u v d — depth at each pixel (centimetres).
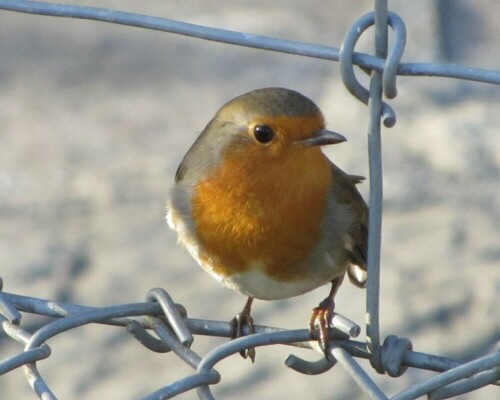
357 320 1128
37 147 1512
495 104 1526
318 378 1088
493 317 1146
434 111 1503
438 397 483
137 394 1110
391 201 1342
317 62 1647
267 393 1084
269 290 674
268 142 636
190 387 496
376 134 498
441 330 1135
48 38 1725
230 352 508
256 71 1645
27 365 509
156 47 1703
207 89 1617
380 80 498
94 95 1616
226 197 646
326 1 1789
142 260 1284
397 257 1241
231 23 1727
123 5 1781
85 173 1457
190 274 1252
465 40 1658
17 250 1309
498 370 484
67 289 1248
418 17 1672
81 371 1143
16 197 1411
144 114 1570
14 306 542
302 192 641
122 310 538
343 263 676
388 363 504
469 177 1381
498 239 1262
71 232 1342
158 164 1466
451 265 1223
